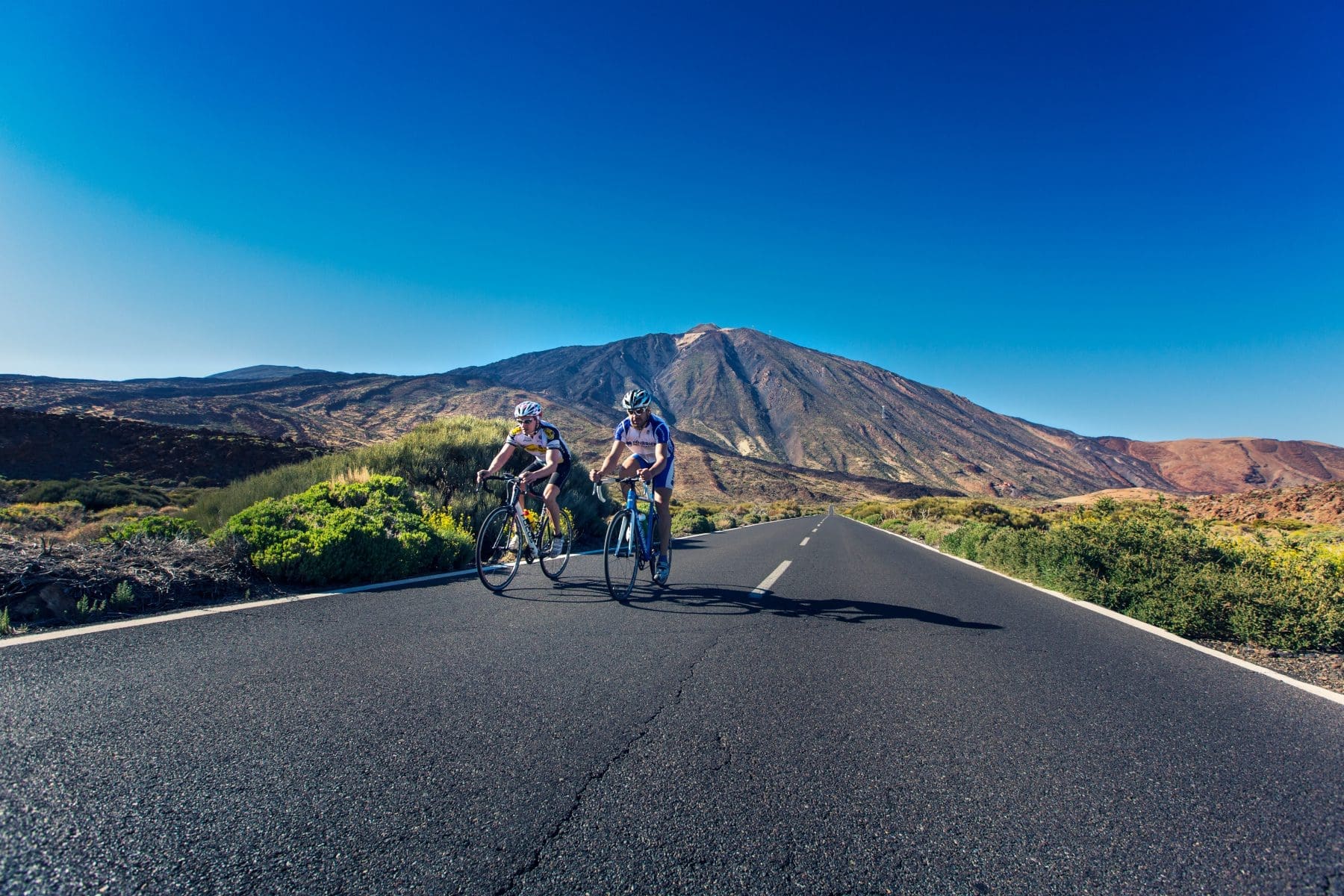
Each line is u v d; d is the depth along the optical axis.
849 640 4.54
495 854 1.73
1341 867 1.87
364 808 1.93
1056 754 2.65
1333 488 34.31
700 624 4.76
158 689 2.83
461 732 2.54
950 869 1.77
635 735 2.62
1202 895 1.70
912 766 2.46
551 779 2.19
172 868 1.58
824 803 2.12
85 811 1.82
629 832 1.88
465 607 4.96
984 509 36.56
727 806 2.07
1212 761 2.65
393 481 8.72
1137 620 6.15
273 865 1.62
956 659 4.15
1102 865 1.83
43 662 3.12
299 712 2.65
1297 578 6.01
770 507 64.69
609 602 5.46
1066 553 8.44
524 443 6.06
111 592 4.39
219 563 5.25
